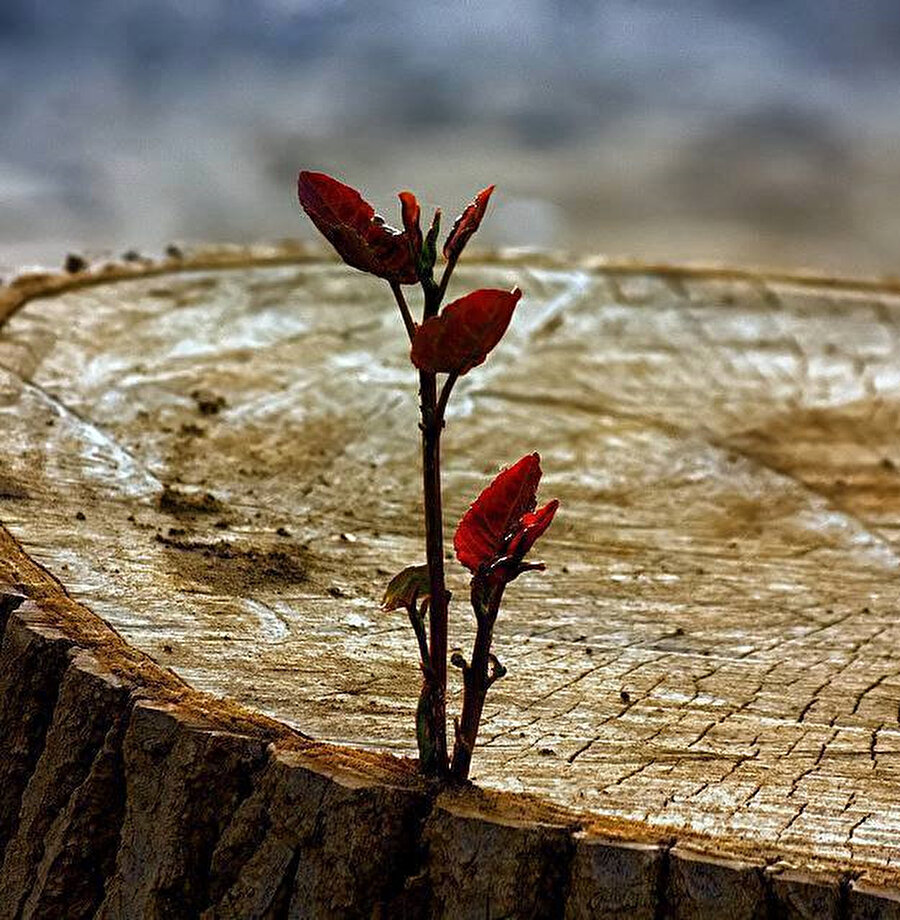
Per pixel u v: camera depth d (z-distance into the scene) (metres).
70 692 1.23
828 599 1.37
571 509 1.44
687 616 1.34
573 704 1.26
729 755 1.23
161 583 1.31
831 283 1.99
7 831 1.25
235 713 1.22
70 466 1.40
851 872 1.16
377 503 1.42
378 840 1.18
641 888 1.16
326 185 1.17
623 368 1.67
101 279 1.70
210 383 1.51
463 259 1.92
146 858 1.20
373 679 1.26
